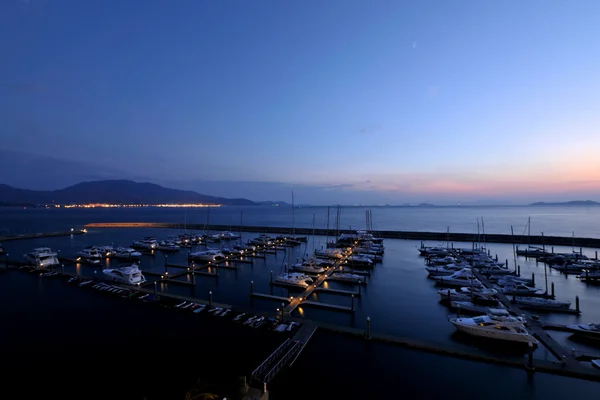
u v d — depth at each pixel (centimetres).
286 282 4872
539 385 2347
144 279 4944
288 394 2245
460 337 3088
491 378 2428
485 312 3659
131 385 2358
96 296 4272
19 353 2809
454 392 2283
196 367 2580
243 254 7506
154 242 8856
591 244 8931
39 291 4506
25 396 2236
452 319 3241
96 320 3481
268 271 6009
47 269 5766
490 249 8688
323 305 3941
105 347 2897
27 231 13625
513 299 4053
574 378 2406
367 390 2297
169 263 6662
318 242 10044
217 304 3894
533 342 2836
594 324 3197
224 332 3167
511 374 2469
